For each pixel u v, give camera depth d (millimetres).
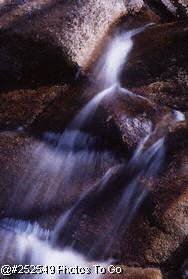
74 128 5047
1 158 4918
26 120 5172
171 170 4684
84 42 5500
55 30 5359
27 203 4660
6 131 5141
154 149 4836
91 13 5633
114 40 5812
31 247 4434
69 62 5375
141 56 5672
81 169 4848
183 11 6406
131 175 4738
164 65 5543
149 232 4367
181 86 5328
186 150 4793
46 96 5320
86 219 4504
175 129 4957
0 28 5316
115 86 5367
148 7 6344
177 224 4371
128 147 4824
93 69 5504
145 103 5164
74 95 5281
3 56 5438
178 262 4266
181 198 4477
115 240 4375
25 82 5492
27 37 5309
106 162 4855
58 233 4488
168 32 5848
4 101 5344
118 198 4590
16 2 5551
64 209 4594
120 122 4898
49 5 5559
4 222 4617
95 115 5016
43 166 4867
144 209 4484
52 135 5078
